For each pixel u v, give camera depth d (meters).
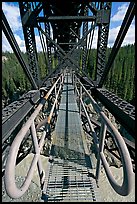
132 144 3.25
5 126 2.75
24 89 67.94
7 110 3.36
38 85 5.73
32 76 5.14
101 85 5.47
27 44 5.29
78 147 4.67
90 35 9.51
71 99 10.38
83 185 3.21
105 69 4.69
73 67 6.87
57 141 5.05
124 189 1.53
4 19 3.13
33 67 5.50
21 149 4.13
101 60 5.52
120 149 1.58
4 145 3.11
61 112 7.91
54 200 2.89
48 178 3.39
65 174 3.51
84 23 10.52
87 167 3.76
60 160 4.05
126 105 3.38
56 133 5.61
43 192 3.02
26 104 4.12
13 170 1.43
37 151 2.48
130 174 1.45
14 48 3.77
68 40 16.41
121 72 61.31
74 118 7.05
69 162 3.96
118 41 3.66
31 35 5.27
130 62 64.06
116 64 74.69
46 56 10.32
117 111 3.35
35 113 2.31
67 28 12.18
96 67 5.62
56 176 3.45
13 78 75.62
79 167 3.76
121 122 3.13
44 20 5.30
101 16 5.20
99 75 5.66
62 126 6.20
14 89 70.75
